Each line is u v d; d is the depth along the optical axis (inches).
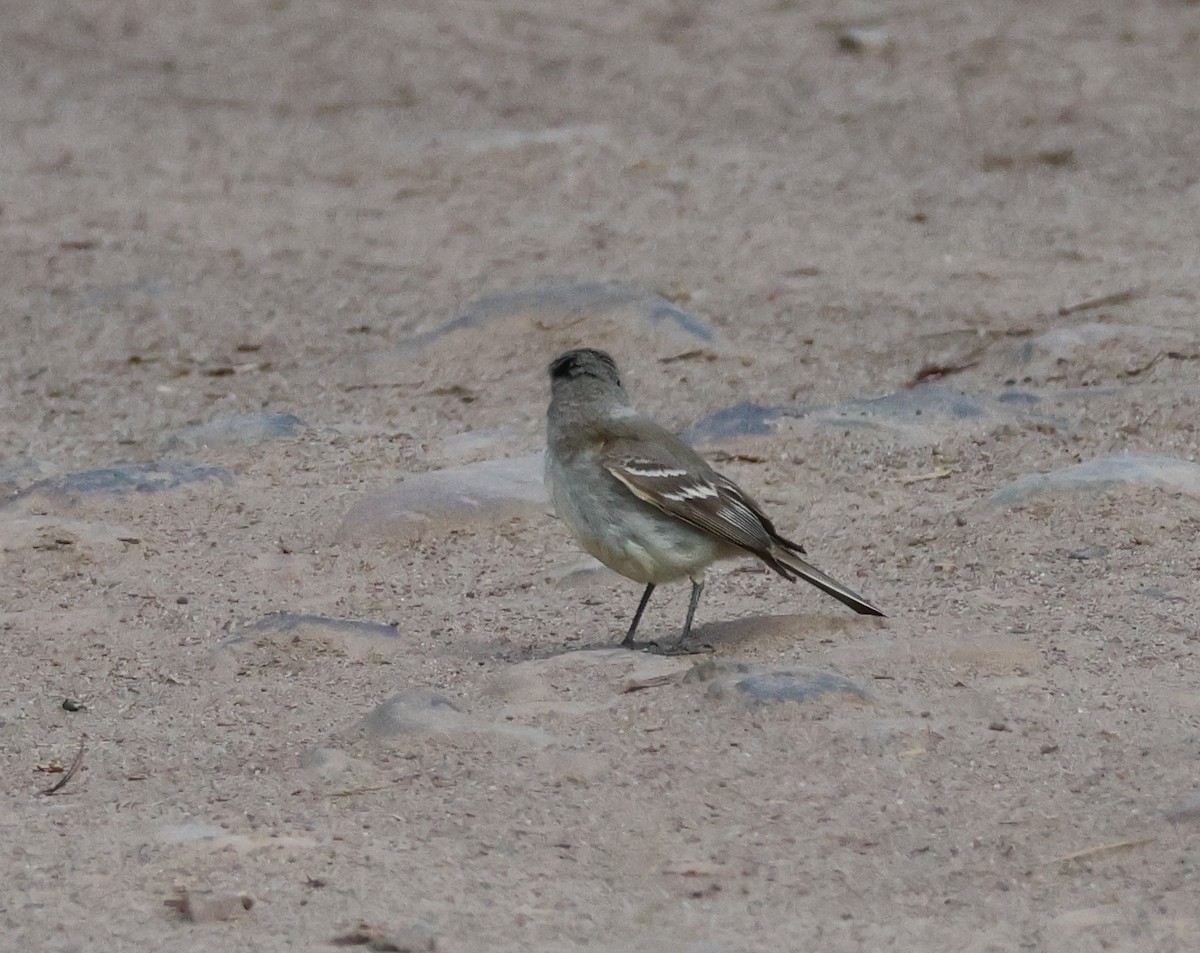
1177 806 348.5
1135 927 306.7
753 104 1205.1
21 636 483.8
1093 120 1112.8
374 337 787.4
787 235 911.7
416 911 318.7
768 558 437.7
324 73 1330.0
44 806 373.1
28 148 1146.0
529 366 728.3
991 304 774.5
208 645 473.1
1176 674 416.8
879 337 741.9
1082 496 532.7
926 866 333.4
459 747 386.9
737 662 421.1
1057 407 628.1
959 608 468.4
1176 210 922.7
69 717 426.9
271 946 306.5
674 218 955.3
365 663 453.4
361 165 1083.9
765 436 613.9
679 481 434.3
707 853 340.8
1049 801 356.2
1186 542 507.2
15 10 1530.5
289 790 374.0
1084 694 405.7
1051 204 948.0
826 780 367.2
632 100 1227.9
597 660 434.3
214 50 1408.7
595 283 777.6
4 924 317.1
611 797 364.2
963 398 633.0
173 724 418.6
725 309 789.9
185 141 1157.1
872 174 1029.2
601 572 512.1
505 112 1203.2
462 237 940.0
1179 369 663.1
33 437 676.1
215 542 554.3
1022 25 1376.7
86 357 776.9
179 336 800.3
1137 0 1435.8
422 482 567.5
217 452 639.1
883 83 1240.2
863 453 600.4
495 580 518.0
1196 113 1116.5
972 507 542.3
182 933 312.7
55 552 542.0
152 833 354.3
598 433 439.8
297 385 729.0
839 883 327.9
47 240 950.4
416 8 1518.2
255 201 1021.2
